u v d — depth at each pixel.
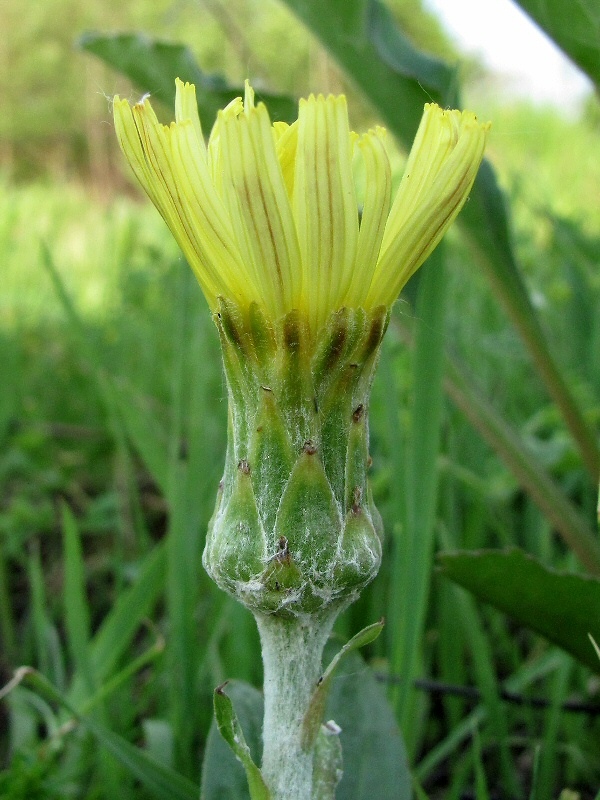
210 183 0.06
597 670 0.09
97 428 0.23
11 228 0.46
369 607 0.13
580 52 0.10
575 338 0.22
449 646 0.13
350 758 0.09
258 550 0.06
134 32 0.12
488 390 0.19
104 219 0.45
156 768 0.09
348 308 0.06
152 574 0.12
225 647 0.13
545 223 0.26
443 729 0.13
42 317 0.33
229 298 0.06
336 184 0.06
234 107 0.06
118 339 0.29
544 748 0.11
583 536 0.11
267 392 0.06
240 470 0.07
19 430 0.23
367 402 0.07
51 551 0.19
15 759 0.10
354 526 0.06
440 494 0.15
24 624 0.16
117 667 0.13
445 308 0.09
